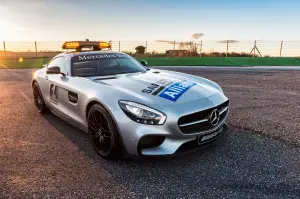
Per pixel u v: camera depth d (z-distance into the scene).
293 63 16.56
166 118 2.65
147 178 2.65
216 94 3.22
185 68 14.47
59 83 3.99
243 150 3.20
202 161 2.96
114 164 2.96
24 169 2.87
